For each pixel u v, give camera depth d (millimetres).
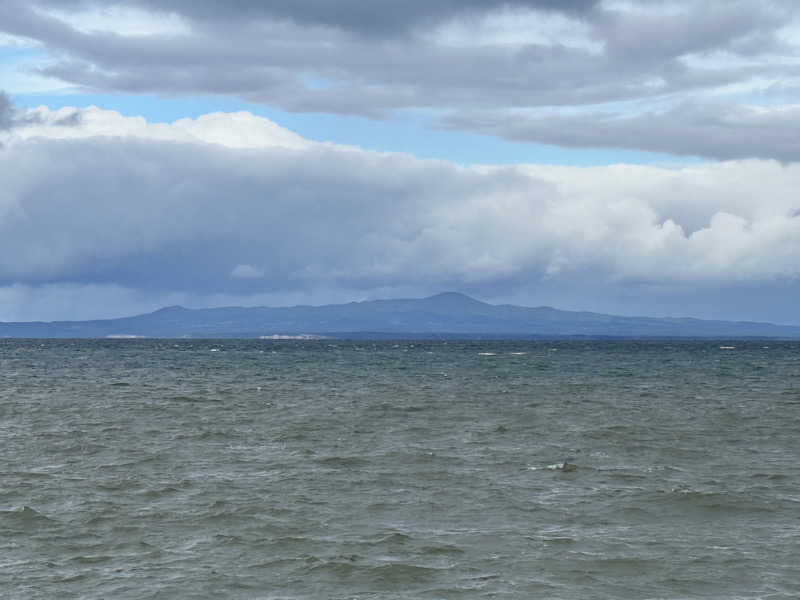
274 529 28734
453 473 39281
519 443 49844
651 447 48500
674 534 28359
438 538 27688
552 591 22625
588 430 56156
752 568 24609
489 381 111875
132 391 91562
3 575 23656
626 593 22516
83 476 38094
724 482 37438
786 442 50844
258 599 21922
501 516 30781
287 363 176375
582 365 169500
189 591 22438
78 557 25438
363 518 30359
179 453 45344
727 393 91250
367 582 23266
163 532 28281
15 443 48812
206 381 111062
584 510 31766
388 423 60438
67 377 119500
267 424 59438
